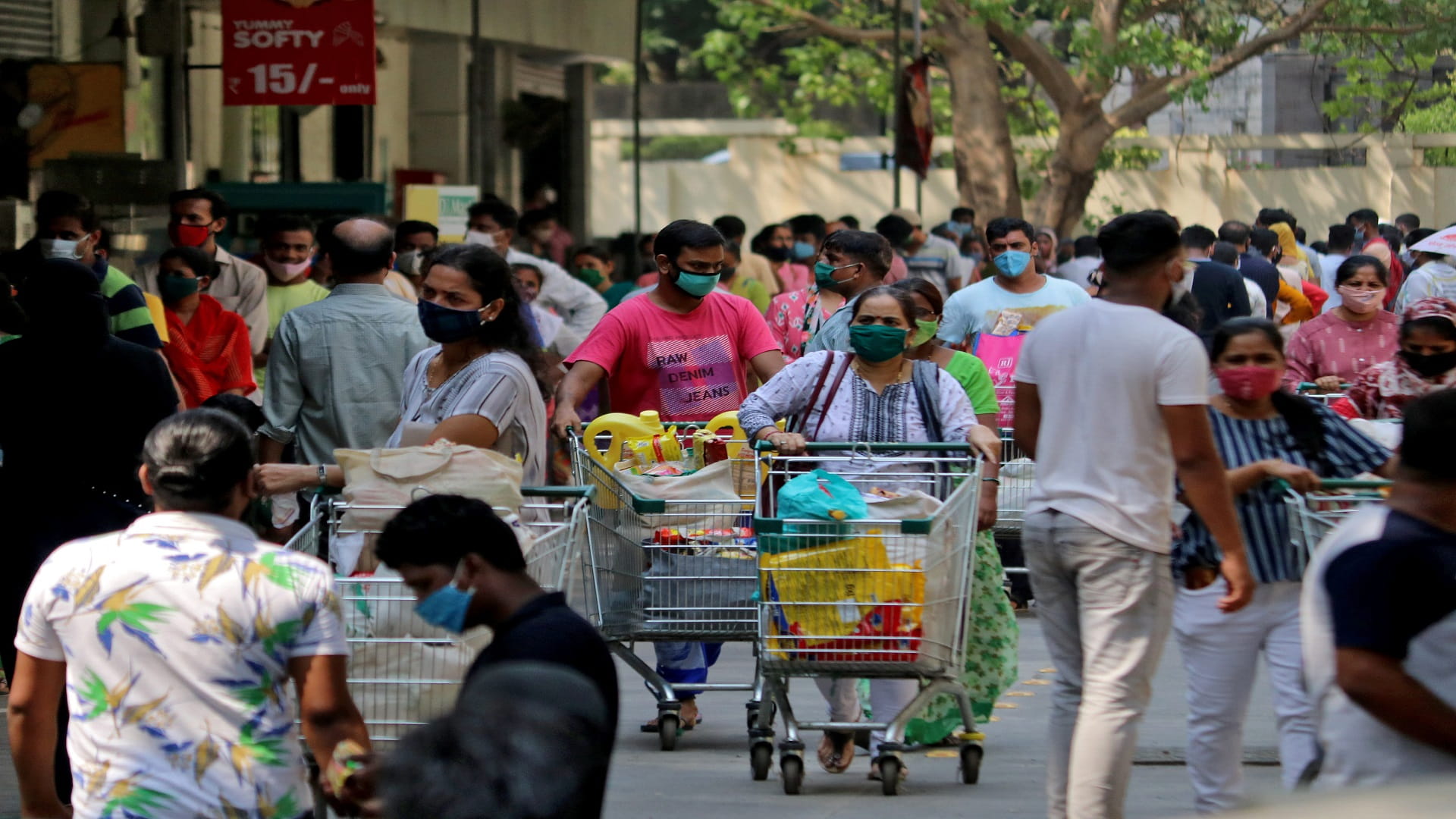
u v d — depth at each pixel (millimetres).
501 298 15492
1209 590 14305
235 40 35688
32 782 11203
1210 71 70938
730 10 80812
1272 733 20000
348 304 19500
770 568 16359
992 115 72688
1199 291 32906
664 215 88312
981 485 17188
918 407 17781
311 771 13727
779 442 17062
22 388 15664
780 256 46375
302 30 35688
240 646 10508
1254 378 14625
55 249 22078
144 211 39938
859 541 16266
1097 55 68000
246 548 10766
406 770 6449
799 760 17203
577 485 17922
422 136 57406
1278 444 14875
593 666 10344
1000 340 25875
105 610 10516
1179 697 22094
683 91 107375
